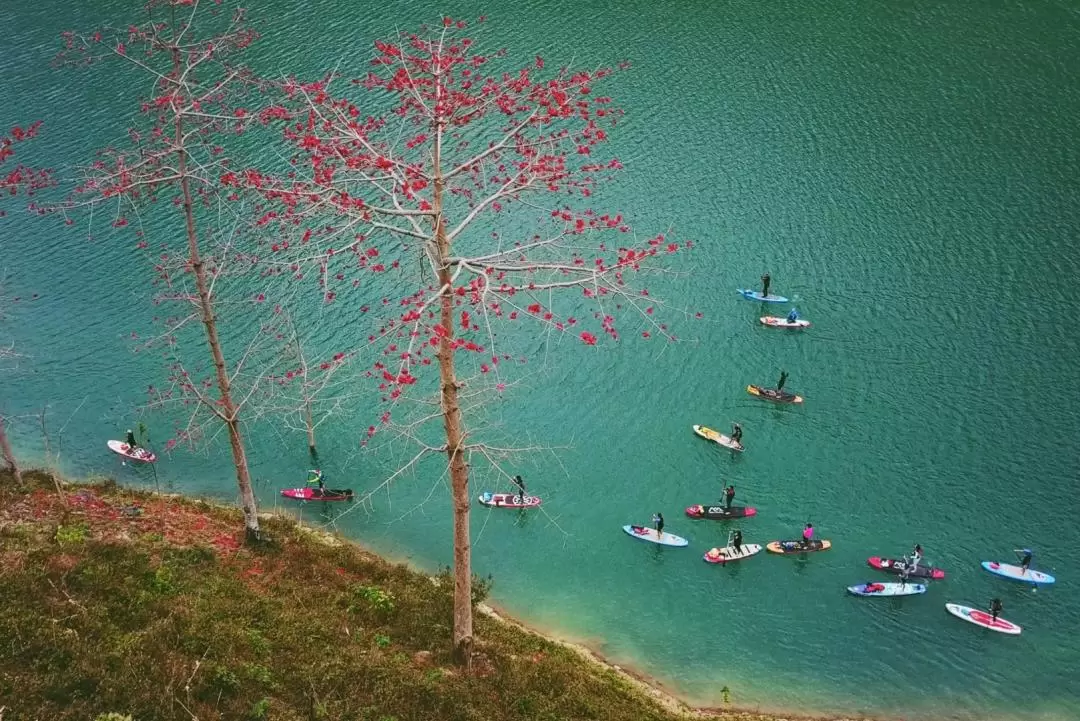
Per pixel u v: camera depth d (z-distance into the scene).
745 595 40.16
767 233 59.84
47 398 49.59
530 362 51.31
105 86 73.88
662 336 53.16
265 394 48.25
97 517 35.47
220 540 35.62
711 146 67.44
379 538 42.50
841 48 78.25
